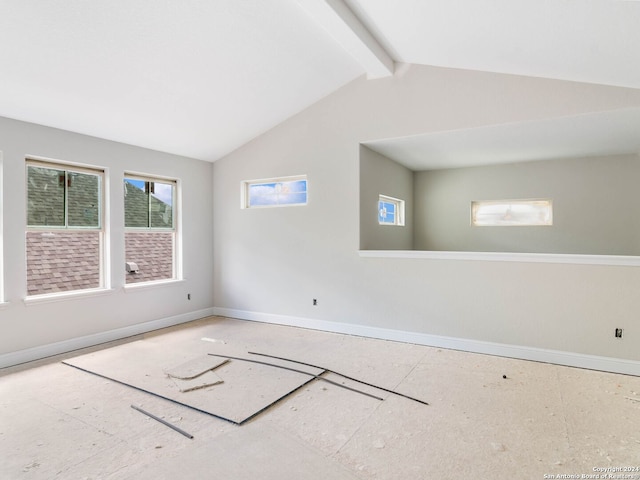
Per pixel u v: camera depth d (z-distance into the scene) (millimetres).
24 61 2949
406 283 4332
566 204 5398
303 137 4957
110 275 4402
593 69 3061
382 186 5250
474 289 3982
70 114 3725
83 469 1999
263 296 5340
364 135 4520
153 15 2873
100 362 3643
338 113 4695
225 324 5203
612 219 5129
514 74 3688
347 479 1909
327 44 3746
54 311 3900
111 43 3020
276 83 4207
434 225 6324
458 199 6145
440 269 4145
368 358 3771
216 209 5734
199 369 3398
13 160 3598
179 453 2141
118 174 4488
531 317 3730
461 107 3953
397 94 4297
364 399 2852
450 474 1970
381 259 4469
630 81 3107
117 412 2635
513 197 5734
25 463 2057
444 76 4035
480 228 6004
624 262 3359
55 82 3250
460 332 4059
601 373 3379
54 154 3887
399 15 3045
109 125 4090
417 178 6426
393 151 5004
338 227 4730
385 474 1966
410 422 2506
